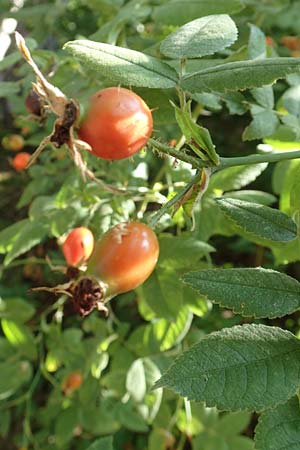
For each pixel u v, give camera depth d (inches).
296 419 7.0
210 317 21.9
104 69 8.0
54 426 20.6
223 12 11.4
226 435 15.4
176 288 12.1
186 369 6.6
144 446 22.3
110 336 15.0
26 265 22.7
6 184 22.6
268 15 17.6
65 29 20.9
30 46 12.3
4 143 19.0
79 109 7.8
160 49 8.7
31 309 16.3
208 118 22.6
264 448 6.9
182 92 8.3
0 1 20.5
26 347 16.5
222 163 8.1
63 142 7.9
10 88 12.5
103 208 11.9
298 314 22.4
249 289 7.3
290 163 12.2
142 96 10.4
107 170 12.2
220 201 8.2
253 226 8.1
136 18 12.9
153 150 8.4
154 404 13.7
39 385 22.8
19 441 22.7
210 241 23.7
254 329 6.9
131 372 13.7
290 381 6.7
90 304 8.2
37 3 21.4
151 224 8.3
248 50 10.9
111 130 7.7
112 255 8.1
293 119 11.7
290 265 22.4
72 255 9.3
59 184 15.8
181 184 11.5
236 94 11.4
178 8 11.6
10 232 13.8
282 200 11.9
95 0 14.0
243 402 6.6
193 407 15.4
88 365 15.7
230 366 6.7
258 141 22.1
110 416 17.1
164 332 13.5
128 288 8.3
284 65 8.2
